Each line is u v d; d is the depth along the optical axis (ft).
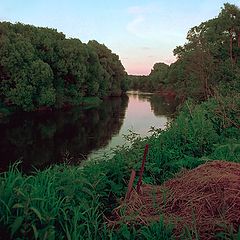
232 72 100.48
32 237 12.05
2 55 121.70
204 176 16.03
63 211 12.90
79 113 130.52
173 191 15.88
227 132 30.37
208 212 13.80
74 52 161.68
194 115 33.01
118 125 94.38
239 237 11.80
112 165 20.44
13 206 11.81
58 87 152.97
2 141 71.61
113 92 255.70
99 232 13.79
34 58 133.90
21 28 148.56
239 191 14.14
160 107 160.45
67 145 66.74
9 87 125.29
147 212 14.69
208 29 135.54
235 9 132.46
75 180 15.62
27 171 48.60
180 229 13.07
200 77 103.40
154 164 22.02
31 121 105.29
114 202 17.56
